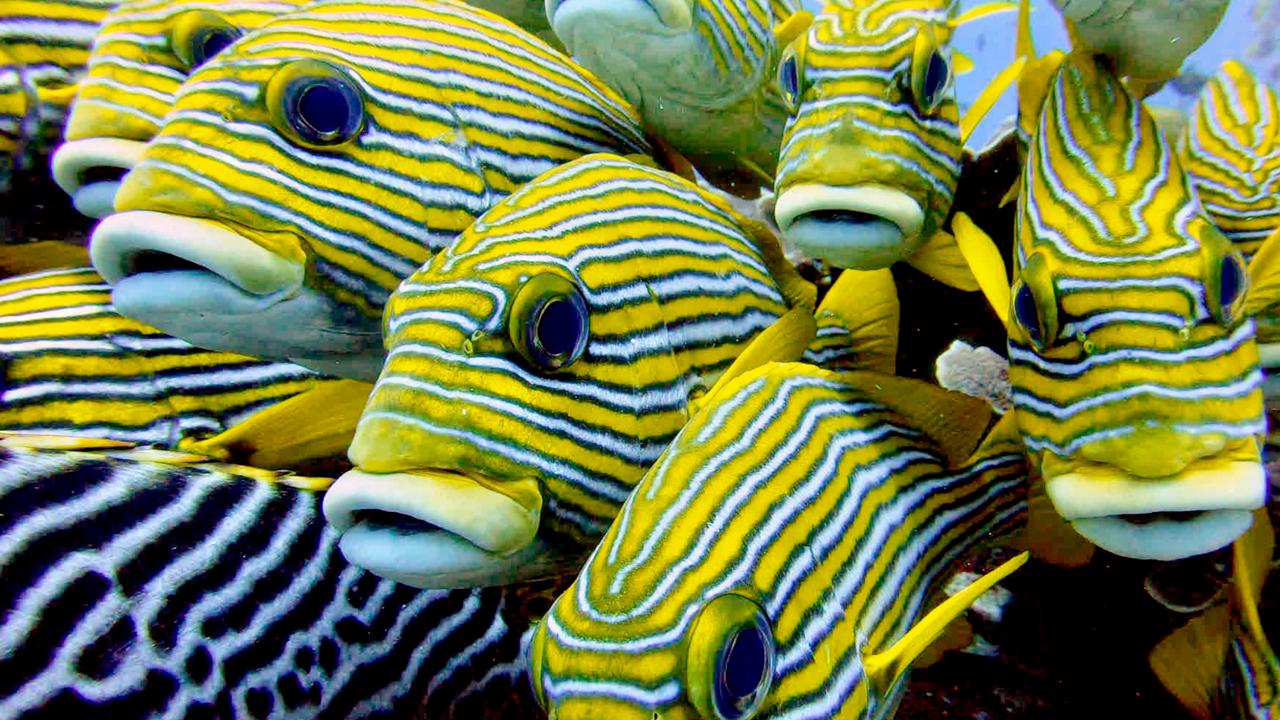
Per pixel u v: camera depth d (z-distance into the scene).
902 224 0.44
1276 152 0.49
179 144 0.41
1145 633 0.50
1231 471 0.38
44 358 0.49
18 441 0.39
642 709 0.35
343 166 0.43
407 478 0.37
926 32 0.45
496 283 0.39
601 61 0.50
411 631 0.42
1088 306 0.40
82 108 0.50
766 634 0.35
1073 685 0.52
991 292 0.44
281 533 0.40
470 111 0.46
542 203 0.41
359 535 0.38
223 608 0.39
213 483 0.40
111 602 0.38
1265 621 0.48
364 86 0.44
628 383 0.41
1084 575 0.51
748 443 0.38
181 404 0.50
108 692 0.37
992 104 0.49
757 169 0.57
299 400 0.44
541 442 0.39
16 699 0.36
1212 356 0.39
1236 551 0.44
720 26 0.50
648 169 0.45
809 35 0.46
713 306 0.45
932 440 0.44
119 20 0.51
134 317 0.42
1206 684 0.46
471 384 0.38
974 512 0.45
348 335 0.45
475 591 0.44
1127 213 0.41
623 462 0.41
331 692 0.41
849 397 0.42
